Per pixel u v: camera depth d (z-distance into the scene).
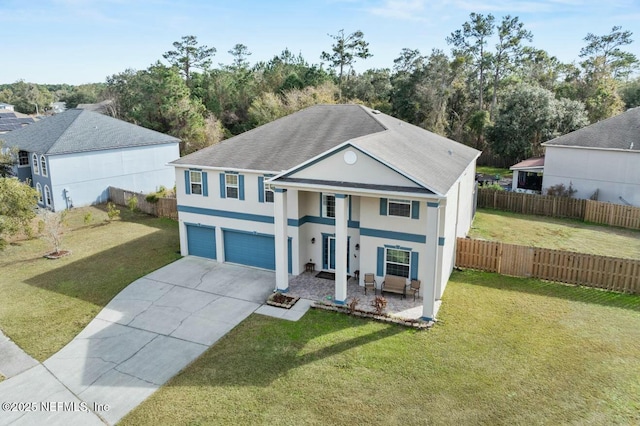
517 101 49.47
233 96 62.19
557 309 16.19
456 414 10.65
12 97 116.38
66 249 23.70
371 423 10.42
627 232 26.80
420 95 58.28
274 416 10.71
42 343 14.29
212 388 11.86
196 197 21.73
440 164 18.75
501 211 32.91
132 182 36.06
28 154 33.28
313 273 19.88
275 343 14.03
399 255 17.44
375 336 14.37
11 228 22.30
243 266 21.17
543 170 34.91
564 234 26.27
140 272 20.42
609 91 56.78
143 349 13.88
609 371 12.23
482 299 17.05
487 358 12.97
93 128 35.12
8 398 11.60
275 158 20.22
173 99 50.88
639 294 17.42
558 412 10.62
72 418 10.82
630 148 30.58
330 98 52.47
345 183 15.82
